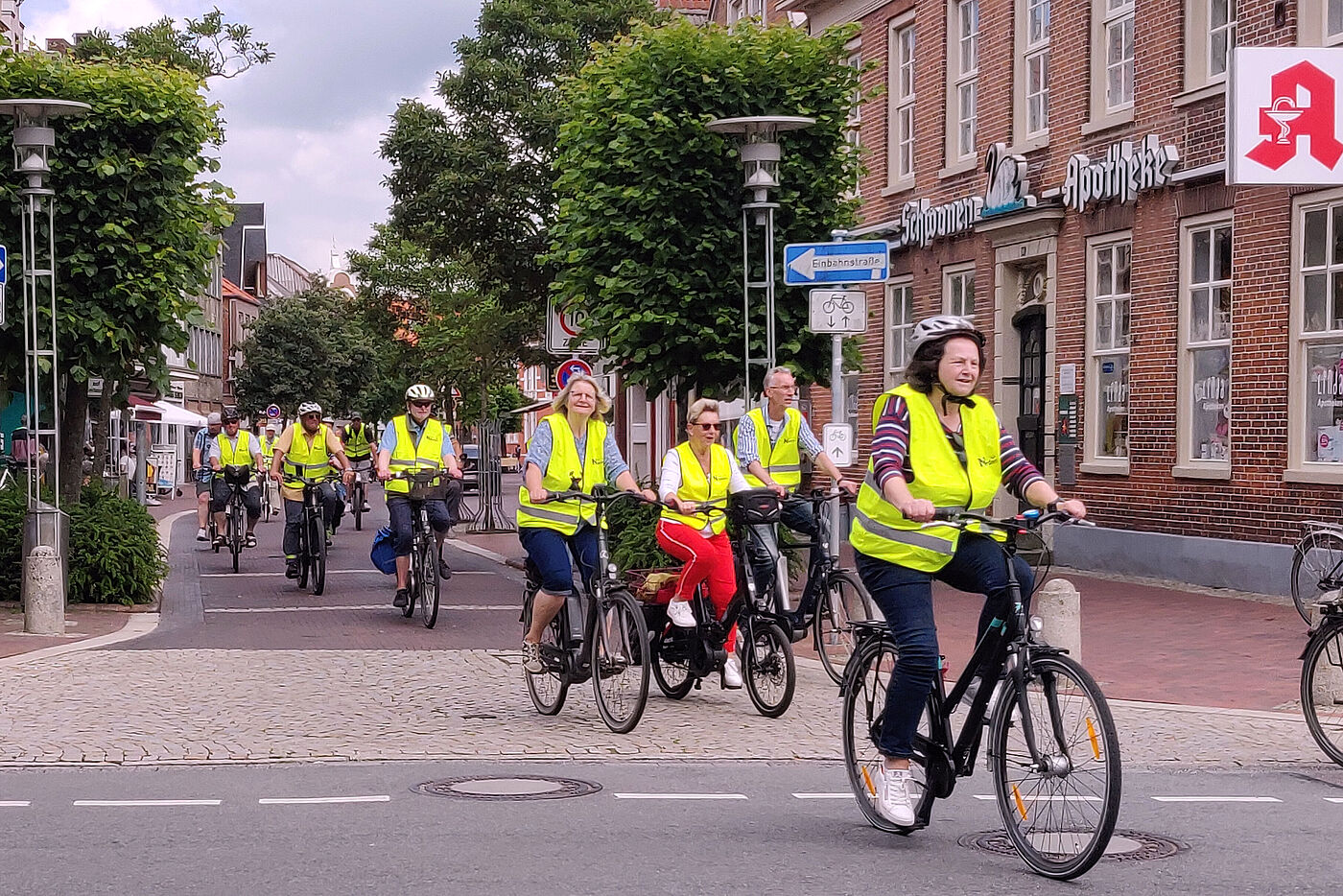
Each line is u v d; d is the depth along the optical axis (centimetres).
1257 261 1791
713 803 773
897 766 691
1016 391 2328
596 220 1728
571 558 1031
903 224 2589
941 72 2517
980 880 620
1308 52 1395
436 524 1600
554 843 679
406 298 5734
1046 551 652
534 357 3981
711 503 1031
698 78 1708
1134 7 2023
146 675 1195
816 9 2919
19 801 766
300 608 1712
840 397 1357
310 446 1920
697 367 1734
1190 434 1919
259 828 705
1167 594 1775
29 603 1436
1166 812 762
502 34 3519
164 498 5238
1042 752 628
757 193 1598
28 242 1647
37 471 1558
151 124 1709
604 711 995
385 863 640
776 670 1034
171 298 1716
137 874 620
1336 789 829
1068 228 2150
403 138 3531
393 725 1000
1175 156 1920
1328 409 1702
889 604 673
